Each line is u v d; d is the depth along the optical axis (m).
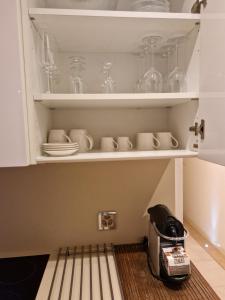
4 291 0.83
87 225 1.05
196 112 0.79
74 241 1.05
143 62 0.97
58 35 0.82
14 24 0.61
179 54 0.89
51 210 1.03
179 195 1.13
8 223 1.02
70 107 0.99
